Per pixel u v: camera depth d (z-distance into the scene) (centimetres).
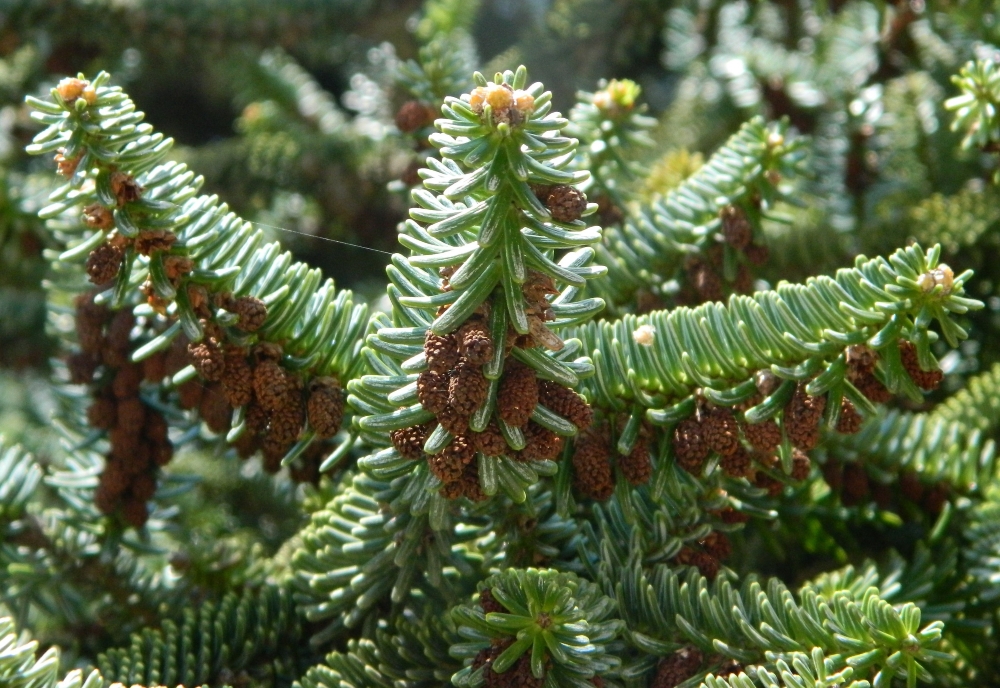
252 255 40
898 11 55
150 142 38
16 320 59
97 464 46
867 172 55
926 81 57
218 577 46
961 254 51
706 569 41
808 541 46
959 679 43
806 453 44
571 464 39
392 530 40
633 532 40
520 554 40
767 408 38
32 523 45
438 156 47
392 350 37
